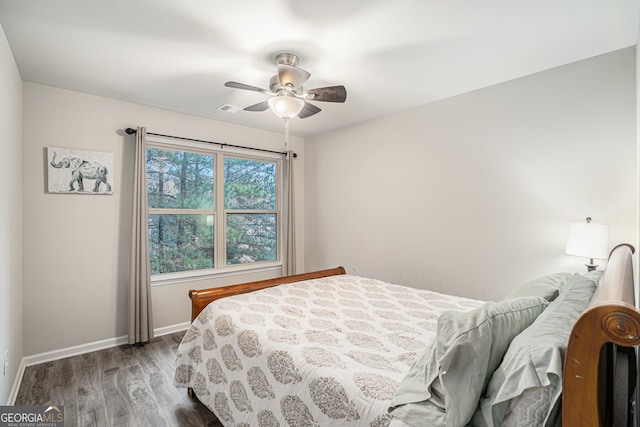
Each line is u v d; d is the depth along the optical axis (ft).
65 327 9.40
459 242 10.10
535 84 8.49
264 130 14.24
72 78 8.64
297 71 6.72
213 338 6.55
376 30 6.38
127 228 10.52
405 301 7.75
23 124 8.73
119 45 6.94
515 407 2.90
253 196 14.34
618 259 4.35
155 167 11.46
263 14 5.84
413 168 11.28
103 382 7.88
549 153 8.30
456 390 3.18
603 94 7.48
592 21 6.12
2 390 6.16
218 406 6.08
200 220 12.64
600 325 2.21
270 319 6.38
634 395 3.36
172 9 5.70
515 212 8.90
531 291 5.58
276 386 4.99
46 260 9.12
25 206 8.78
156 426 6.26
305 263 15.75
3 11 5.70
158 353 9.62
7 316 6.61
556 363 2.70
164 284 11.43
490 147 9.37
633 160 7.13
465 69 8.20
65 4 5.54
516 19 6.04
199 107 11.14
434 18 5.99
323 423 4.22
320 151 14.93
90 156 9.80
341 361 4.71
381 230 12.40
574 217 7.91
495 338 3.48
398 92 9.78
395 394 3.79
